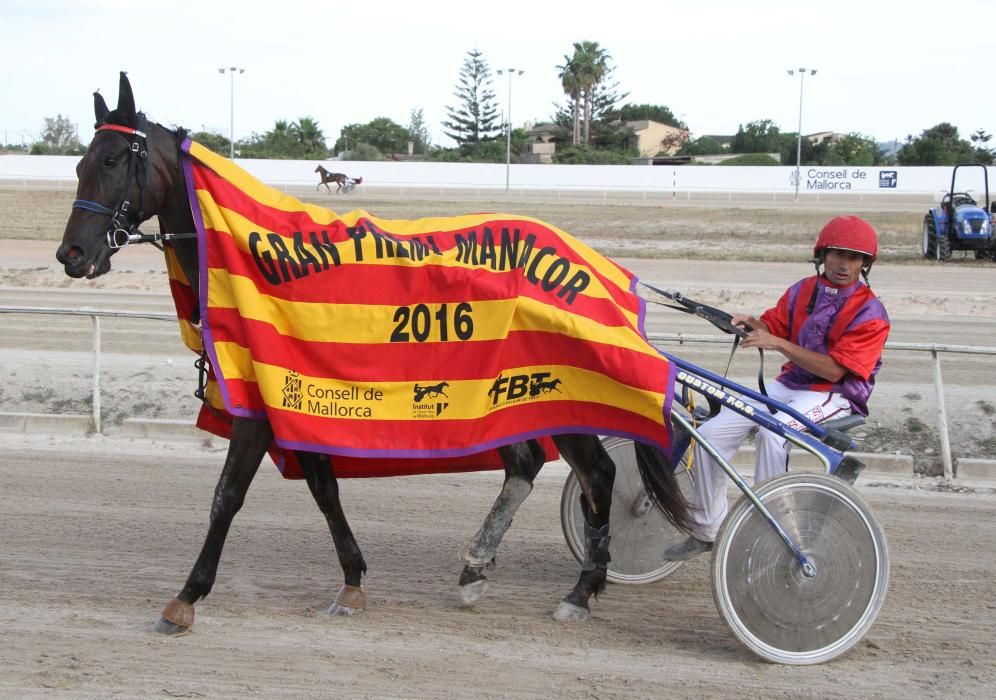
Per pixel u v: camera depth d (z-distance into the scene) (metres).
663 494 4.04
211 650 3.74
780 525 3.74
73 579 4.47
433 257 3.86
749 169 39.81
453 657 3.72
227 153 49.97
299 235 3.86
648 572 4.62
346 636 3.90
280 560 4.80
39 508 5.49
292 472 4.27
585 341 3.78
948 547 5.02
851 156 58.44
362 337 3.84
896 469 6.38
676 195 38.16
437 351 3.86
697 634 4.05
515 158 60.75
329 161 41.62
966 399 7.58
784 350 4.00
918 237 22.39
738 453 6.50
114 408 7.55
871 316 4.03
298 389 3.80
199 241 3.85
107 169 3.86
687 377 3.92
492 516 4.12
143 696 3.34
